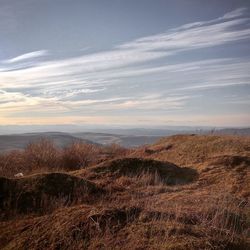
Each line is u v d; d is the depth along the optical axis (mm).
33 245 6070
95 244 5742
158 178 10086
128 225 6133
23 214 7562
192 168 10969
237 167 10469
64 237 6020
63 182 8516
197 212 6770
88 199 8094
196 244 5465
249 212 7176
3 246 6371
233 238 5875
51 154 13945
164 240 5598
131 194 8500
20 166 13406
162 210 6727
